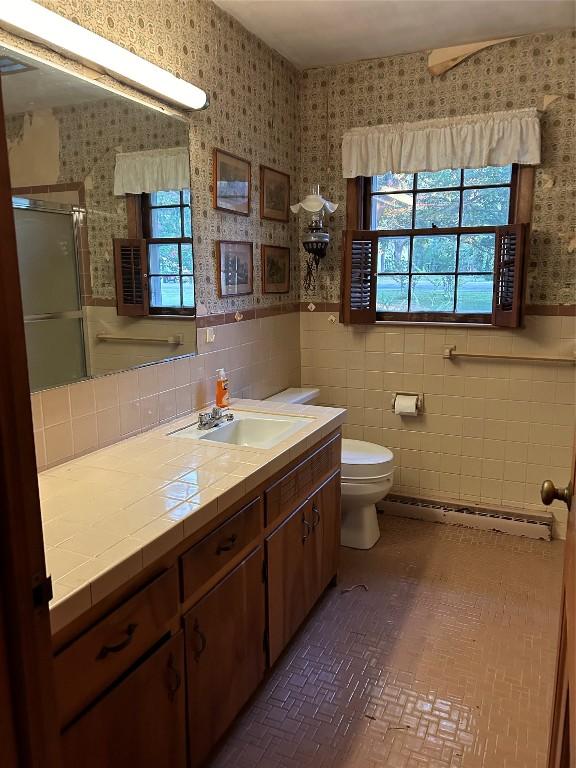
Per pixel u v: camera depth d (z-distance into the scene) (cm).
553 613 248
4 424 59
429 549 305
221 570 165
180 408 240
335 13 259
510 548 305
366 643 229
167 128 223
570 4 251
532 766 172
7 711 62
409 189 326
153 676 136
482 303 319
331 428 237
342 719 190
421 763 174
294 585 214
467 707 195
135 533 133
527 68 286
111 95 193
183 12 229
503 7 254
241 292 286
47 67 167
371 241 327
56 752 68
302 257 349
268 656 198
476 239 315
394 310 340
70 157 178
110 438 201
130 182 204
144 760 135
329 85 327
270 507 191
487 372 320
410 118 312
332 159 334
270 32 280
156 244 220
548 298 300
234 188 272
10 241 58
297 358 357
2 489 59
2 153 57
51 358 176
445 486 340
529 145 286
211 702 163
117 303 201
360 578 276
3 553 60
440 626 240
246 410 252
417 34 282
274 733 185
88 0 183
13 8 148
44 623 65
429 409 336
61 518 141
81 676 115
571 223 290
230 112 266
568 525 119
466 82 298
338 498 257
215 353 265
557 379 305
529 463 318
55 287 175
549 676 210
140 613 131
